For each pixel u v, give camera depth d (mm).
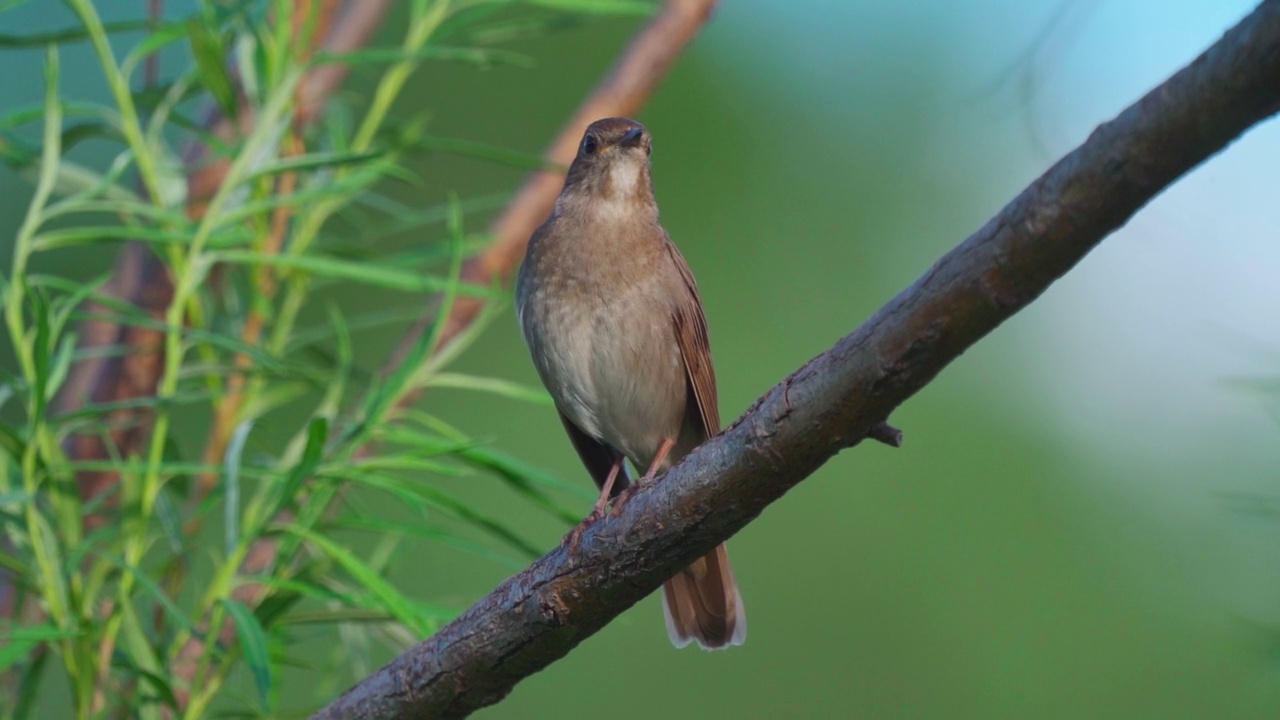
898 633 12719
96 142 13836
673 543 5703
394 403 7031
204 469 6238
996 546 12953
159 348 7898
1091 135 4297
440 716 6258
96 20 7012
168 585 6977
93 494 7703
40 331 6031
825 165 14672
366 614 6758
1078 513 13109
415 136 7785
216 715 6359
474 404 13297
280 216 7699
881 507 13078
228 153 7090
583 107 9070
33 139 9586
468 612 6172
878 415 5035
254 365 7395
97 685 6434
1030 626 12711
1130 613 12672
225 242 6816
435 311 8219
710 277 14234
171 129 10312
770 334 14156
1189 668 12266
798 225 14484
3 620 6445
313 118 8414
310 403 11195
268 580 6180
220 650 6738
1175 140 4105
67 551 6496
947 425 13398
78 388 8047
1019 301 4582
